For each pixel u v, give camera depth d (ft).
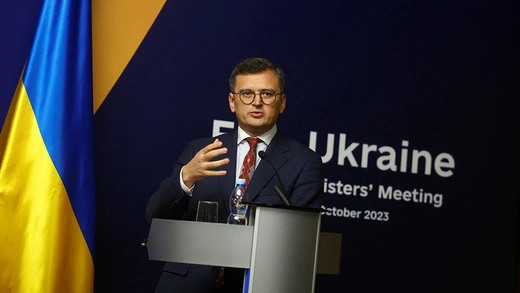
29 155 18.78
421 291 24.57
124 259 22.24
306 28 24.17
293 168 15.79
